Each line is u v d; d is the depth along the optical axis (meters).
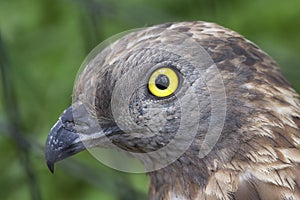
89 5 14.41
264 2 17.19
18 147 14.39
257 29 16.95
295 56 15.95
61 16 17.73
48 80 16.94
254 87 9.95
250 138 9.94
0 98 15.93
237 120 9.94
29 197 16.48
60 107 16.58
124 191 14.19
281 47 16.41
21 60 17.19
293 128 9.98
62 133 10.52
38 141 14.70
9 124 14.35
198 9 16.69
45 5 17.89
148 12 14.71
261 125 9.93
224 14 15.75
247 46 10.03
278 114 9.95
